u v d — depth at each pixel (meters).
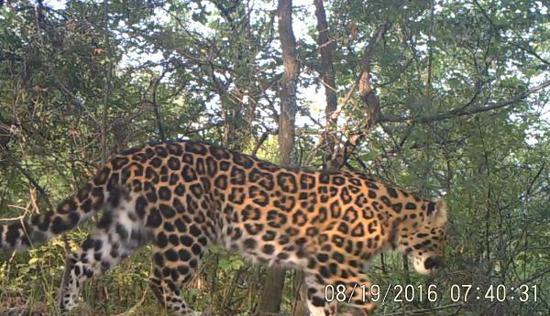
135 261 7.23
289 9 7.09
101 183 6.22
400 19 7.36
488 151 7.82
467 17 7.83
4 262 7.25
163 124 7.93
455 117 7.70
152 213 6.18
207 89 7.93
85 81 7.74
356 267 6.40
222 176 6.37
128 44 7.72
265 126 7.85
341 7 7.58
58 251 7.38
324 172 6.55
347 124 7.38
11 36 7.62
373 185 6.55
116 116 7.77
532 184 7.86
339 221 6.37
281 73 7.90
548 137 8.64
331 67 7.71
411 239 6.58
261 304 6.96
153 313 6.50
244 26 7.83
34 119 7.52
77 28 7.60
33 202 7.21
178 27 8.34
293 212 6.36
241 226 6.36
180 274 6.19
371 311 6.36
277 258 6.41
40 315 6.26
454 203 7.45
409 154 7.82
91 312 6.37
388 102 8.12
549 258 8.05
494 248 7.44
